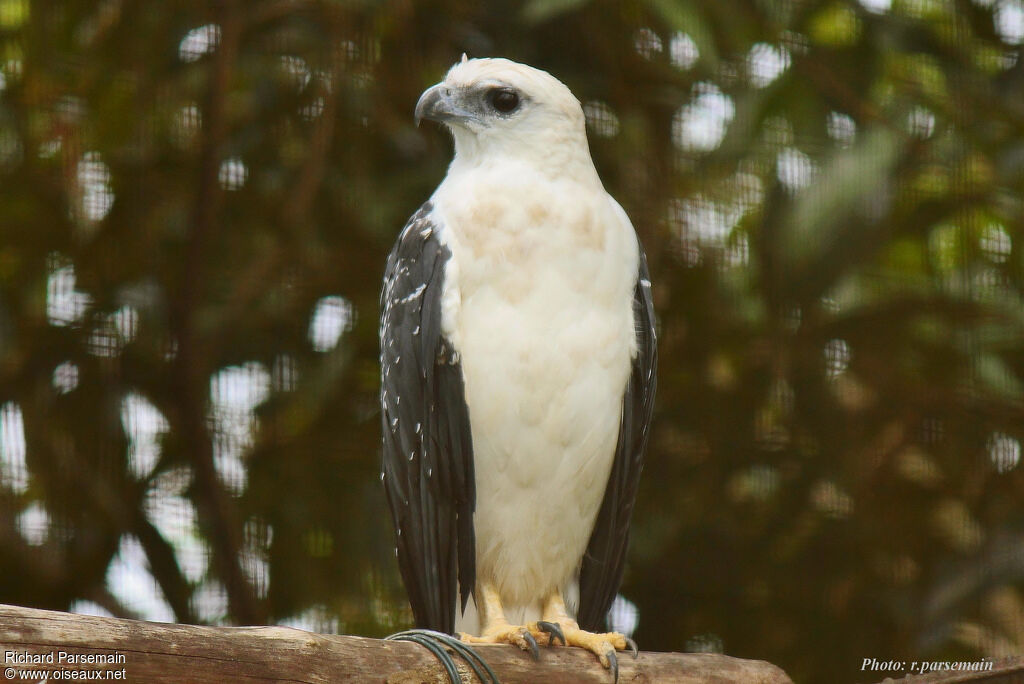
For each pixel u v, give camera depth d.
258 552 11.15
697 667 6.38
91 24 10.67
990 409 11.12
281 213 10.98
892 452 11.26
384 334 7.78
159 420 11.34
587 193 7.46
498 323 7.17
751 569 11.48
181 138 10.92
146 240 11.04
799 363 11.15
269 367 11.30
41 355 11.10
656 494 11.45
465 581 7.39
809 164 10.42
